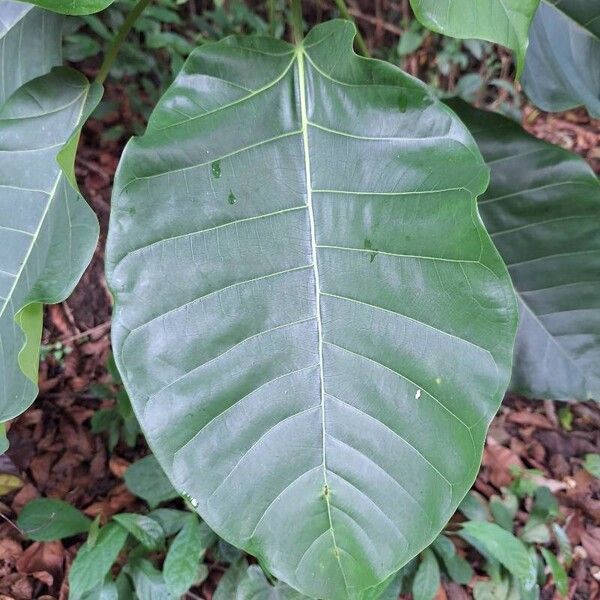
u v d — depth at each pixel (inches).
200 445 19.9
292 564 20.2
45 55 25.5
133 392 19.5
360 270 20.4
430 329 20.1
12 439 36.7
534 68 28.1
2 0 23.6
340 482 20.3
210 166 20.4
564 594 34.6
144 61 46.7
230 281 20.2
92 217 21.9
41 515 30.9
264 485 20.2
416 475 20.2
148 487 31.8
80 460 36.7
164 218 19.9
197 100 20.4
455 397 20.0
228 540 20.0
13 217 23.8
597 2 26.4
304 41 21.3
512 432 43.7
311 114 21.0
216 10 49.7
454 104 28.2
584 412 44.9
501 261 19.3
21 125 23.9
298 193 20.7
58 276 21.6
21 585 31.8
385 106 20.5
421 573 31.6
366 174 20.6
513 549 32.7
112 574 31.9
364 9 62.9
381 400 20.3
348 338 20.4
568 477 41.7
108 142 48.3
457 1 18.4
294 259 20.5
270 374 20.3
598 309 30.5
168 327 19.8
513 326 19.5
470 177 19.7
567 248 29.4
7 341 23.5
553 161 27.9
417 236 20.1
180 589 28.6
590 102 27.8
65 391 39.6
